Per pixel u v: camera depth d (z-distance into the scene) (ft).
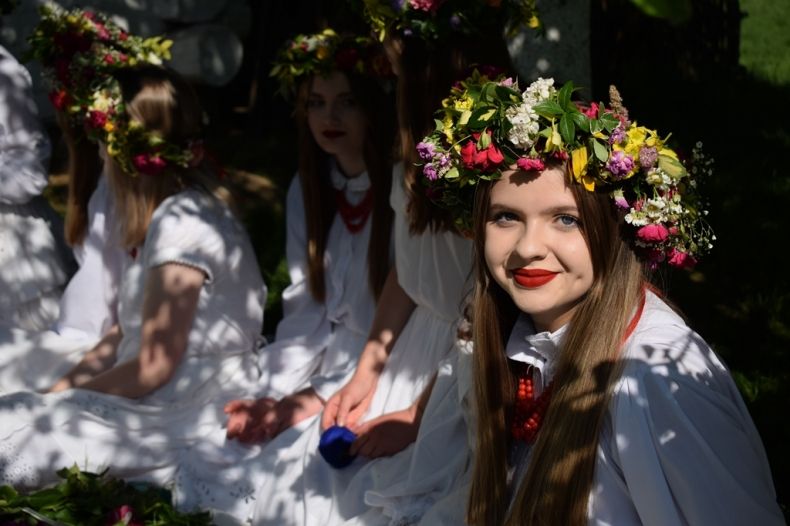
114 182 13.43
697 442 7.89
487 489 9.06
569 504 8.26
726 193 22.63
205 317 13.19
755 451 8.35
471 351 10.05
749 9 37.99
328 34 13.48
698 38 30.76
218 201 13.52
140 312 13.43
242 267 13.51
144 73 13.28
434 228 11.31
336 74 13.29
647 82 29.01
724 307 18.45
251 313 13.67
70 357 14.37
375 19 11.25
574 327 8.52
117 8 26.73
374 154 13.42
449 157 8.86
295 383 13.93
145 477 12.50
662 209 8.25
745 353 16.94
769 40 34.86
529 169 8.27
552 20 18.34
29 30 26.68
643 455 7.97
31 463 11.94
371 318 13.75
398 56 11.44
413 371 12.20
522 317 9.19
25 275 15.31
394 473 10.94
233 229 13.53
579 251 8.39
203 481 12.07
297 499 11.53
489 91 8.61
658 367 8.10
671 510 7.97
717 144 25.72
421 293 11.87
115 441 12.37
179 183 13.39
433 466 10.59
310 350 14.12
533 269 8.45
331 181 13.98
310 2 27.86
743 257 20.02
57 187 24.63
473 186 9.06
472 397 9.77
